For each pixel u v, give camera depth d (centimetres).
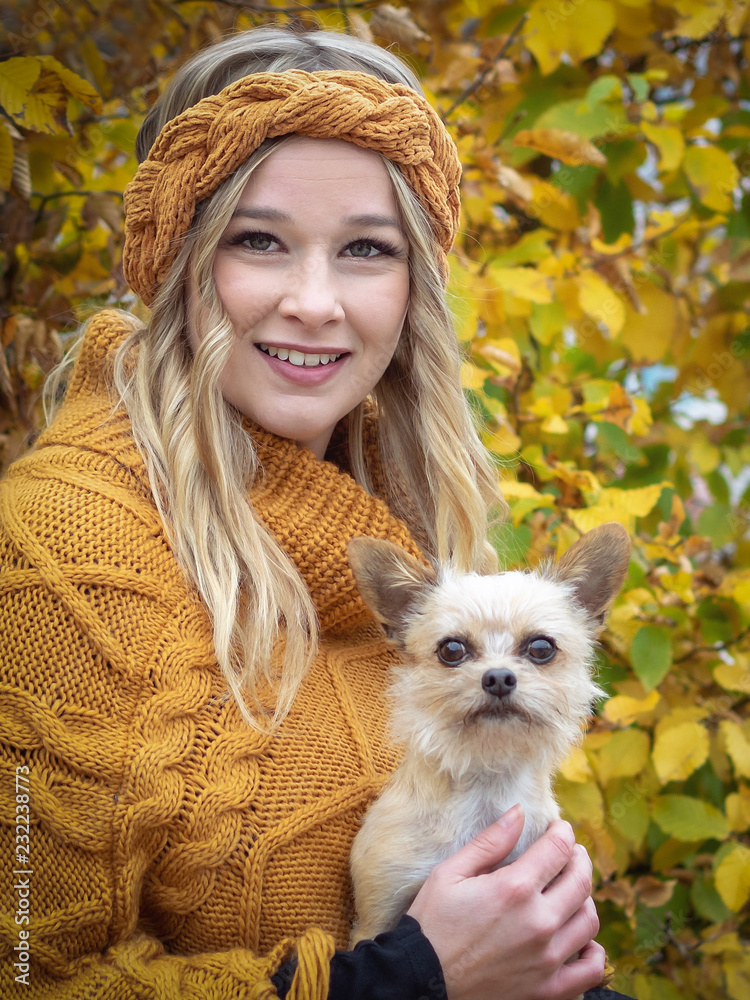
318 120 167
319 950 140
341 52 186
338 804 166
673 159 297
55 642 149
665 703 287
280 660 176
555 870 160
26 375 286
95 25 296
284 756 164
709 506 344
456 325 271
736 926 310
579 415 311
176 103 190
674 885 312
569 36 297
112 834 143
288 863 158
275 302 175
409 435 231
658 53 335
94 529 160
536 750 176
